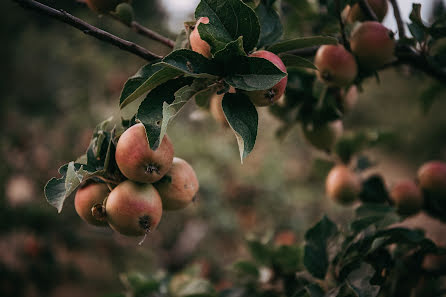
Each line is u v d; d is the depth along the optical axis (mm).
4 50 2562
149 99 664
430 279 879
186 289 892
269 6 790
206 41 657
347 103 933
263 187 2434
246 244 952
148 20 2139
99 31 710
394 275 854
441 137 4164
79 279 2146
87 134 2250
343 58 821
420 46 856
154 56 727
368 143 1052
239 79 650
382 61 841
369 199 1028
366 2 858
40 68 2541
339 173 1032
